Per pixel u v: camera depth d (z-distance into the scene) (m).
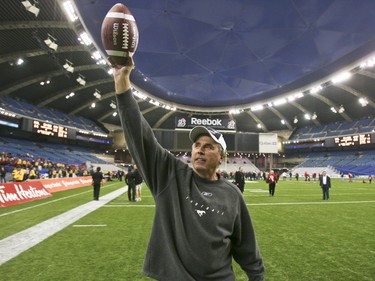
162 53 22.36
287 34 19.14
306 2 15.92
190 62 23.83
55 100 46.03
